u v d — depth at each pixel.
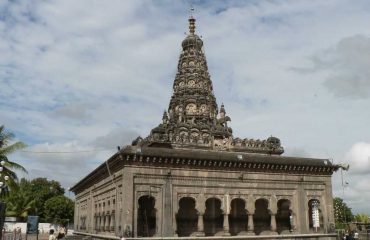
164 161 45.12
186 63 85.12
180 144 70.19
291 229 51.28
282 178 51.09
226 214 47.34
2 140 53.09
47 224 110.50
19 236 56.12
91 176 58.84
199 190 46.53
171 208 44.69
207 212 49.78
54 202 118.75
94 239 54.84
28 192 114.88
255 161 48.94
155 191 44.56
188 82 83.12
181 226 48.56
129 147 43.88
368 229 70.06
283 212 53.97
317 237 51.06
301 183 52.09
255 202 52.53
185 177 46.19
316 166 52.59
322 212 52.75
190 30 89.62
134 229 42.69
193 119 79.00
